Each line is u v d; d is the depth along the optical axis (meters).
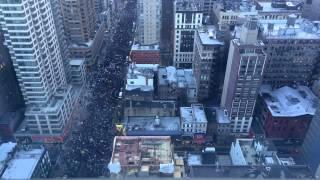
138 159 108.12
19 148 148.25
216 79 192.75
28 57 152.25
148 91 182.62
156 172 104.81
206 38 183.00
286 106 173.75
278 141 172.50
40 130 169.12
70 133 177.25
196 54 196.00
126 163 106.75
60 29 188.00
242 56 144.25
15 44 148.62
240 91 156.12
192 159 137.88
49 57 168.75
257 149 133.25
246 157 129.62
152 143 116.75
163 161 108.19
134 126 170.25
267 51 183.75
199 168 95.94
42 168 143.12
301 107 170.75
